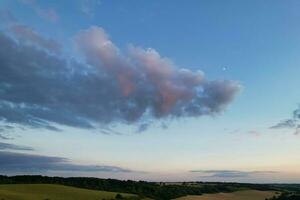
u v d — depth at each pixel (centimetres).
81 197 12750
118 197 13638
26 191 12888
